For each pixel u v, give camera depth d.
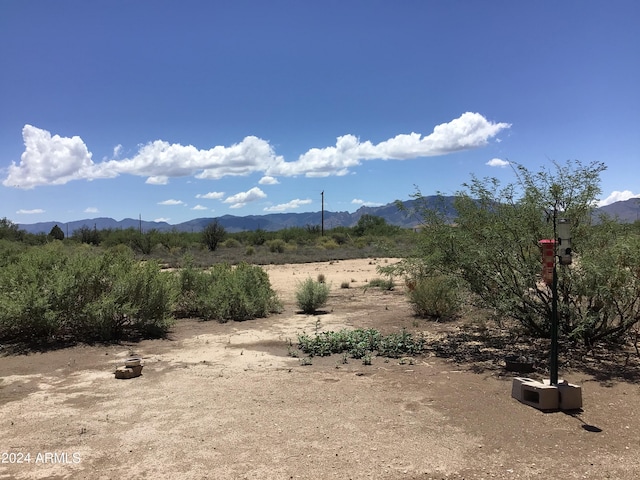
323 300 14.03
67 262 10.78
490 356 8.55
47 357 8.62
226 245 59.34
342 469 4.34
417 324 11.62
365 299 16.58
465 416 5.65
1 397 6.43
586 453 4.67
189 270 13.85
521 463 4.47
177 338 10.45
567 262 5.67
